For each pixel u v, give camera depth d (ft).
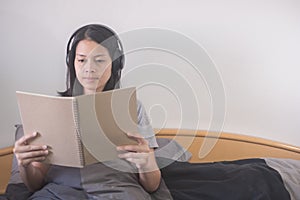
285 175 4.42
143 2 5.38
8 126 5.16
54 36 5.18
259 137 5.73
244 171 4.33
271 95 5.68
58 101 3.09
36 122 3.29
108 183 3.67
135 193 3.64
